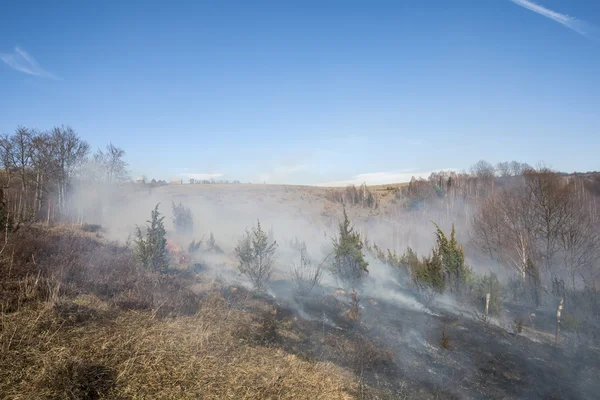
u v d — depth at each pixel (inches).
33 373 173.6
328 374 232.2
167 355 211.9
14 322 216.7
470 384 249.6
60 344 202.7
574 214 711.1
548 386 251.6
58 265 344.2
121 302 284.0
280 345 269.9
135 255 433.1
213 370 206.2
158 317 270.1
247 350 244.2
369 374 245.8
